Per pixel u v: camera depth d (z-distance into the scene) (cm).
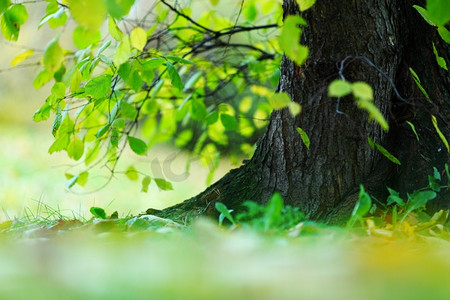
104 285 248
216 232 412
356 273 271
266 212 437
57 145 583
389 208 529
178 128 1004
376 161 552
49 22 590
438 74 536
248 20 825
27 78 2056
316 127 537
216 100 838
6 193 1184
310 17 516
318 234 430
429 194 461
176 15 751
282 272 278
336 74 521
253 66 756
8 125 2067
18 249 363
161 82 656
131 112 643
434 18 379
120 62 460
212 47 773
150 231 457
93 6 351
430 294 230
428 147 539
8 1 507
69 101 629
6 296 233
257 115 868
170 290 240
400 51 547
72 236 452
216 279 262
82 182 654
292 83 541
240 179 592
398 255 336
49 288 245
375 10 517
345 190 541
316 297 227
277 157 559
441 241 434
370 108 377
